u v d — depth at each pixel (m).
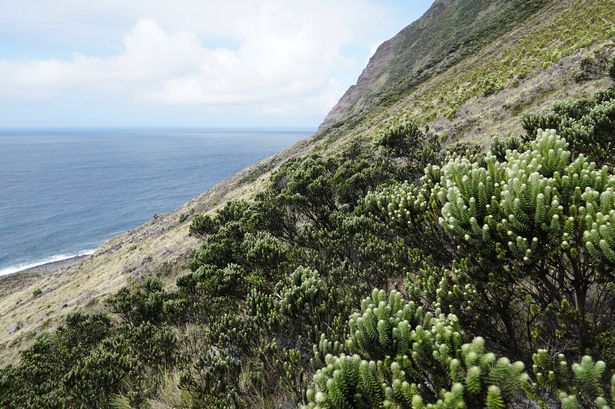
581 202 3.64
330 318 5.55
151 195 145.25
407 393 2.44
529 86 26.11
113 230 101.38
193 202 72.06
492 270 3.77
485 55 49.03
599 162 8.32
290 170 21.92
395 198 6.21
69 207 126.12
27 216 114.75
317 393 2.59
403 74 109.06
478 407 2.22
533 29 44.97
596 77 21.14
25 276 67.50
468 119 26.53
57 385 9.27
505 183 4.03
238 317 6.98
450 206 4.13
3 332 32.38
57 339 13.21
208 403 5.08
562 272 3.52
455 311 3.87
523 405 2.69
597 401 2.03
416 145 18.83
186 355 6.95
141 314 12.61
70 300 31.88
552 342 3.46
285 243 13.39
